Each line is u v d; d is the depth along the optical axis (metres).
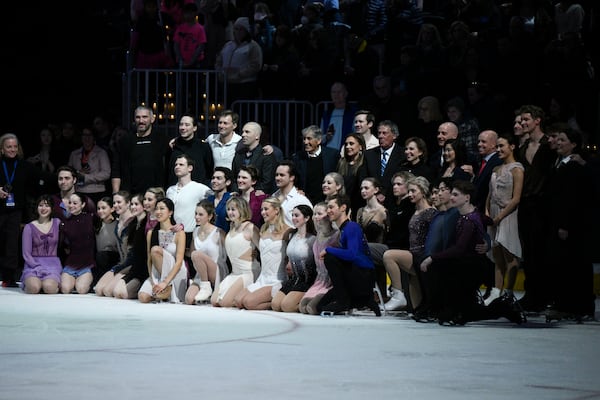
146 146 26.09
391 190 23.23
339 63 32.06
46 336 16.89
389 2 34.00
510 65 28.75
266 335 17.25
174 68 33.72
